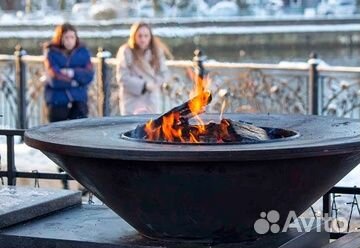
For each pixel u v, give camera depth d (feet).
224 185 12.60
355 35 108.37
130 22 104.42
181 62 35.45
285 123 15.25
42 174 18.48
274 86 34.22
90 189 13.70
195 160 12.15
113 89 35.83
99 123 15.56
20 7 135.74
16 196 15.89
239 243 13.57
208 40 109.29
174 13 120.47
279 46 109.60
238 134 13.38
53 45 32.19
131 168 12.67
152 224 13.41
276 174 12.66
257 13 119.03
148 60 30.60
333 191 16.51
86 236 14.10
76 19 120.47
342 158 13.05
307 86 33.40
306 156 12.35
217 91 34.96
